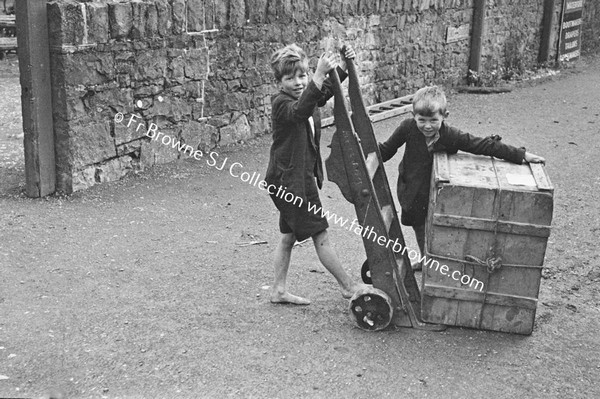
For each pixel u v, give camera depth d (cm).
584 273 568
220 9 868
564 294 525
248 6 909
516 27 1681
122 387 377
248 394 376
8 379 378
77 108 699
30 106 670
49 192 697
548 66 1812
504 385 395
